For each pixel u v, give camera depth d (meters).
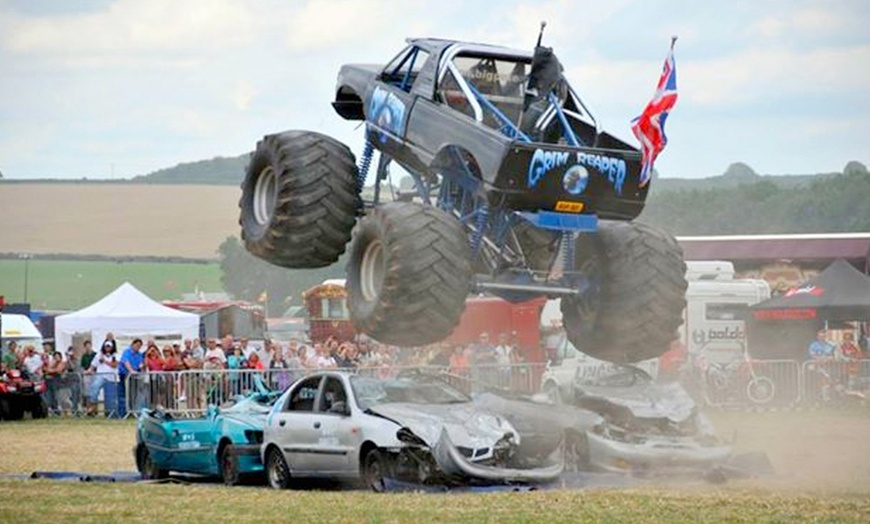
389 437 21.66
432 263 19.77
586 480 24.03
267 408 25.61
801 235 60.28
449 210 21.09
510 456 22.16
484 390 27.44
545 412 25.62
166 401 44.16
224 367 44.91
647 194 20.20
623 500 19.48
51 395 46.88
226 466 24.61
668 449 25.03
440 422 21.84
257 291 151.38
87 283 157.88
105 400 46.31
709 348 50.78
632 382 27.98
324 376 23.52
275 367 44.88
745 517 17.27
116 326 56.94
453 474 21.47
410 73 21.70
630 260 21.14
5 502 20.27
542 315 56.56
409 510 18.27
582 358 42.88
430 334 20.08
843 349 48.78
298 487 23.58
